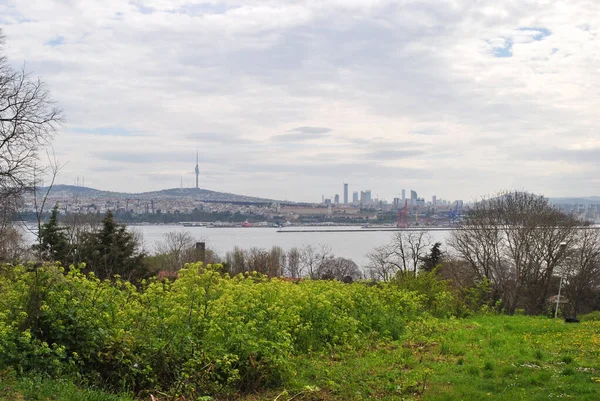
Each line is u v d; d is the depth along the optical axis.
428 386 11.19
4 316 9.47
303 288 17.69
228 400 10.26
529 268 47.03
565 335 18.16
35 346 9.48
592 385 11.01
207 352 10.71
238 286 14.17
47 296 10.32
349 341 15.73
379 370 12.62
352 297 19.48
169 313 11.66
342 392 10.90
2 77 27.67
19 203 24.89
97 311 10.61
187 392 10.00
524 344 15.89
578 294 53.41
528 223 48.16
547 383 11.27
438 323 20.78
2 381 8.62
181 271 13.77
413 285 27.06
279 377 11.35
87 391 8.89
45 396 8.40
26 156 27.67
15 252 18.50
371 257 85.44
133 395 9.78
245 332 11.34
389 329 18.03
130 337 10.44
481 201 54.34
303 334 14.75
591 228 53.31
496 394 10.52
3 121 27.75
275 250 76.56
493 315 27.66
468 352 14.60
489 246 47.97
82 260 37.84
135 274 41.44
